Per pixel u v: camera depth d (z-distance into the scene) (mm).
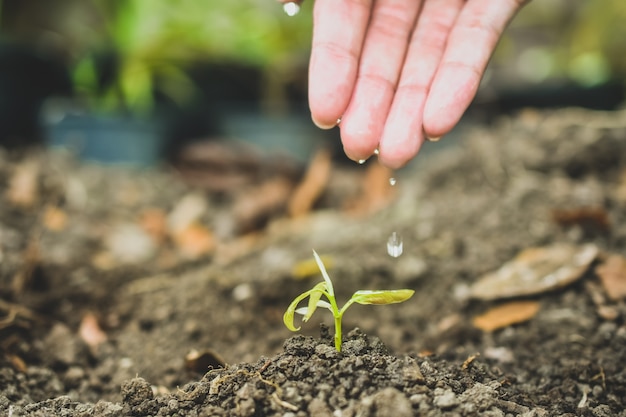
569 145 702
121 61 1000
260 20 1091
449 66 417
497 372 425
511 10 432
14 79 939
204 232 773
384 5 433
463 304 525
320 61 416
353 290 562
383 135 411
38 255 573
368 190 843
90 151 941
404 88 420
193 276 614
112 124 938
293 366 366
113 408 380
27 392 437
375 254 603
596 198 629
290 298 561
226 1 1090
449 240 601
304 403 352
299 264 588
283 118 1002
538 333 484
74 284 579
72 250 643
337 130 1003
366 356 367
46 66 978
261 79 1078
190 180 884
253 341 510
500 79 1117
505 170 718
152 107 1016
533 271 530
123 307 558
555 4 1300
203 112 1012
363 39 426
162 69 1012
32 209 705
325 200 842
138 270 626
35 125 984
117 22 1029
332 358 368
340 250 621
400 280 563
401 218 688
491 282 531
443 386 363
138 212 803
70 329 526
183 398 372
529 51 1382
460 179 767
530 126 758
